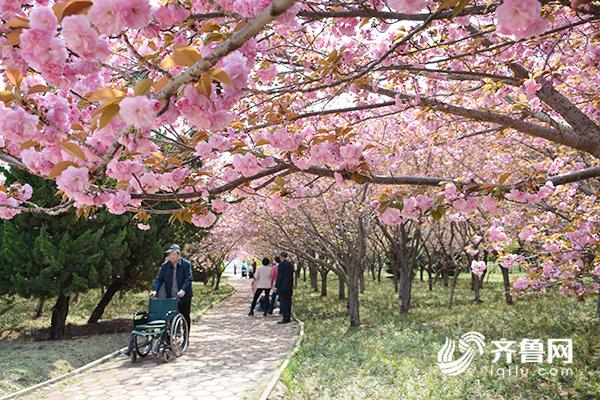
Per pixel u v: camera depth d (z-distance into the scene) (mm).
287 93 3635
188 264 8703
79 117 2334
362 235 11102
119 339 9266
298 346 8492
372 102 5891
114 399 5555
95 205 2736
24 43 1467
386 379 6055
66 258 9109
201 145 2926
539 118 4082
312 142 2857
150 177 2809
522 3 1431
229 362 7504
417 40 4082
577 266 6129
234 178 3346
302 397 5520
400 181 3113
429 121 5707
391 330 9953
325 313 14086
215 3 1548
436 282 26703
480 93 5516
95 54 1447
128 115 1415
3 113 1809
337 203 11391
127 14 1345
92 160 2104
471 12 2455
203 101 1549
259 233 15367
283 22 1881
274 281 14086
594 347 7277
